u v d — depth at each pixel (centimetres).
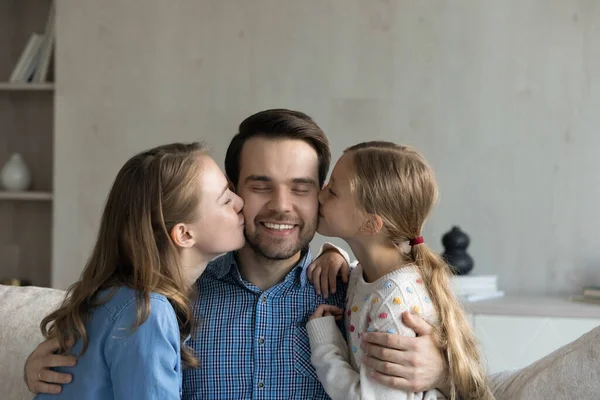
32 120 392
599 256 328
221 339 167
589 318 288
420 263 164
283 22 347
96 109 359
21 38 396
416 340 150
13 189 375
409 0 338
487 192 335
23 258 393
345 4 342
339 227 166
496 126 334
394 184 163
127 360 143
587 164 329
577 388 155
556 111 331
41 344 154
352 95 342
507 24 333
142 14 356
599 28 327
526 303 297
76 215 360
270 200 166
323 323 162
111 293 150
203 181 158
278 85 347
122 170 161
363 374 151
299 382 165
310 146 169
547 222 332
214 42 352
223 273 172
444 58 337
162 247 156
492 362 294
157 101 355
